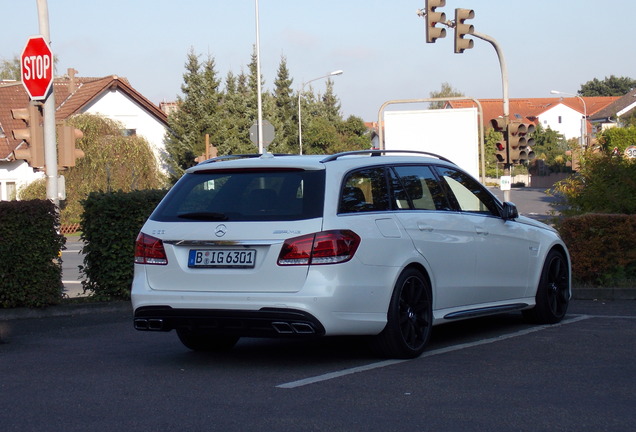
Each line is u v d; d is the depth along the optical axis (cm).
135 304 734
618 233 1227
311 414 554
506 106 1894
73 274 2005
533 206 4919
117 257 1163
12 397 623
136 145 4238
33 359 790
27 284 1092
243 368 724
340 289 684
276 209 704
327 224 691
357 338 881
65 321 1060
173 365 746
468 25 1786
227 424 534
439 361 735
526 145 1895
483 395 599
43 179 4159
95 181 4144
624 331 886
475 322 991
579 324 947
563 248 994
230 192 731
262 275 687
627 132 5422
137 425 537
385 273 724
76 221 4106
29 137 1283
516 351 778
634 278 1245
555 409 556
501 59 1872
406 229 760
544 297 950
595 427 512
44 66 1273
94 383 670
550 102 12581
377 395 605
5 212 1086
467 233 838
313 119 7462
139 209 1171
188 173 773
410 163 821
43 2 1262
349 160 755
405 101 2103
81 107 5297
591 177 1549
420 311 768
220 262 704
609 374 666
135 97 5481
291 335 689
